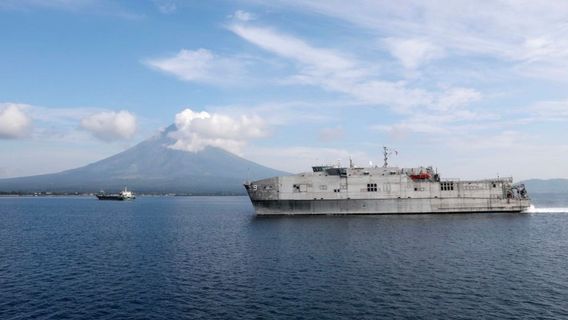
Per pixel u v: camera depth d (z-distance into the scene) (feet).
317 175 439.63
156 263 221.66
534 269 200.64
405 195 439.22
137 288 172.76
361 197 436.76
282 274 192.54
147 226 428.56
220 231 367.25
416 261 217.97
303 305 149.69
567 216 448.24
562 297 157.17
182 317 139.44
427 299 155.33
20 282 183.73
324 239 291.38
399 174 440.45
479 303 150.71
